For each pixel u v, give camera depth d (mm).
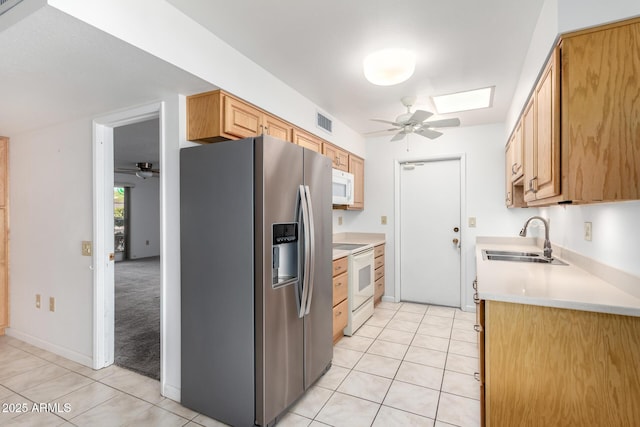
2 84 1951
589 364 1378
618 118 1316
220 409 1936
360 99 3041
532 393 1451
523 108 2354
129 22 1493
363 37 1983
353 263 3238
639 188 1294
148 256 8812
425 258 4320
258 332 1814
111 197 2648
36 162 3010
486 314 1517
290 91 2738
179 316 2150
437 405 2080
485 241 3895
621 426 1342
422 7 1691
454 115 3504
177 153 2141
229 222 1900
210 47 1928
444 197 4223
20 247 3154
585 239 2084
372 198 4551
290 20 1806
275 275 2037
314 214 2291
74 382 2373
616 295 1448
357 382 2361
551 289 1562
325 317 2457
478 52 2156
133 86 1990
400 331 3336
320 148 3293
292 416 1982
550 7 1506
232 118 2125
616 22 1307
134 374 2498
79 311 2682
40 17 1289
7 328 3281
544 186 1716
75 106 2355
